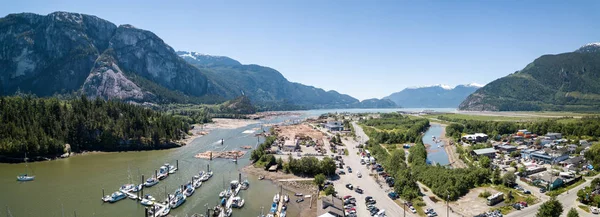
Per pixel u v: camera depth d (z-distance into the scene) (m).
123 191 149.12
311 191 157.12
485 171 158.88
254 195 151.75
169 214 128.00
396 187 146.75
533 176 160.25
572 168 178.00
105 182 167.12
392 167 173.75
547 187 146.00
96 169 194.75
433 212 122.00
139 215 126.06
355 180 169.50
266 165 196.75
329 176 177.25
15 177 174.75
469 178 150.00
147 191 154.50
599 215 118.06
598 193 134.38
